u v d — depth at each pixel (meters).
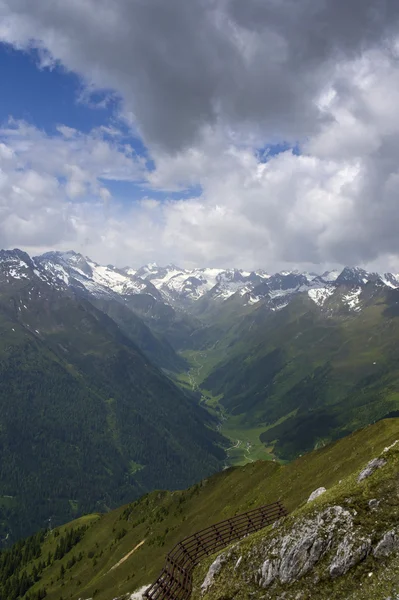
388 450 62.50
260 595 51.03
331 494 62.41
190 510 190.75
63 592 182.38
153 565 151.75
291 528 54.44
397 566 43.28
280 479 142.62
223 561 59.12
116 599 68.50
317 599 45.59
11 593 199.38
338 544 48.91
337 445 129.75
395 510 48.91
